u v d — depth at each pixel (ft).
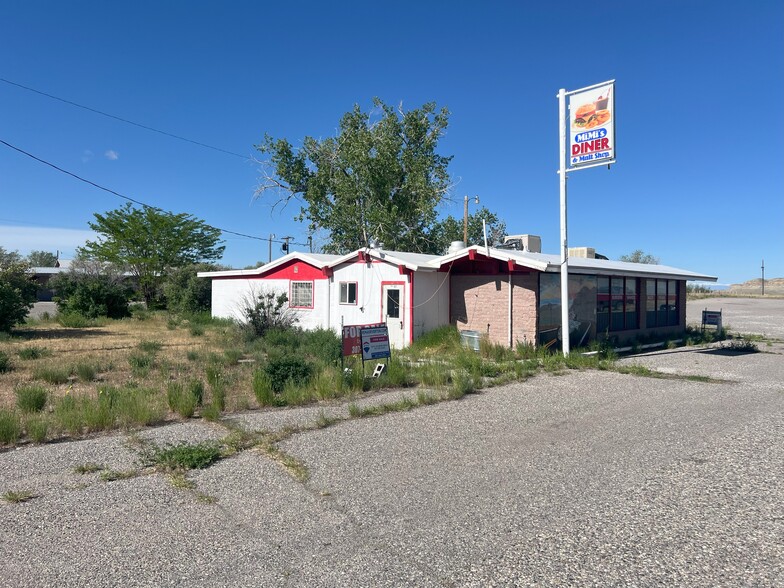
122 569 13.21
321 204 117.60
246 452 22.24
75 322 84.28
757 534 14.70
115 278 140.36
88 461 21.08
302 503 17.07
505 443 23.34
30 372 41.55
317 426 26.13
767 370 44.47
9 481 19.03
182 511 16.53
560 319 55.26
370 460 21.13
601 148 46.73
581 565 13.14
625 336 64.59
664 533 14.78
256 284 82.43
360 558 13.61
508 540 14.44
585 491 17.79
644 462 20.65
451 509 16.47
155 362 46.44
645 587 12.17
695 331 77.51
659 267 75.31
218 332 74.08
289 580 12.65
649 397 33.12
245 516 16.16
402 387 36.11
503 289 55.21
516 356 49.67
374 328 37.40
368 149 112.57
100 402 27.09
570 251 75.05
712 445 22.81
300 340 59.16
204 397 32.68
